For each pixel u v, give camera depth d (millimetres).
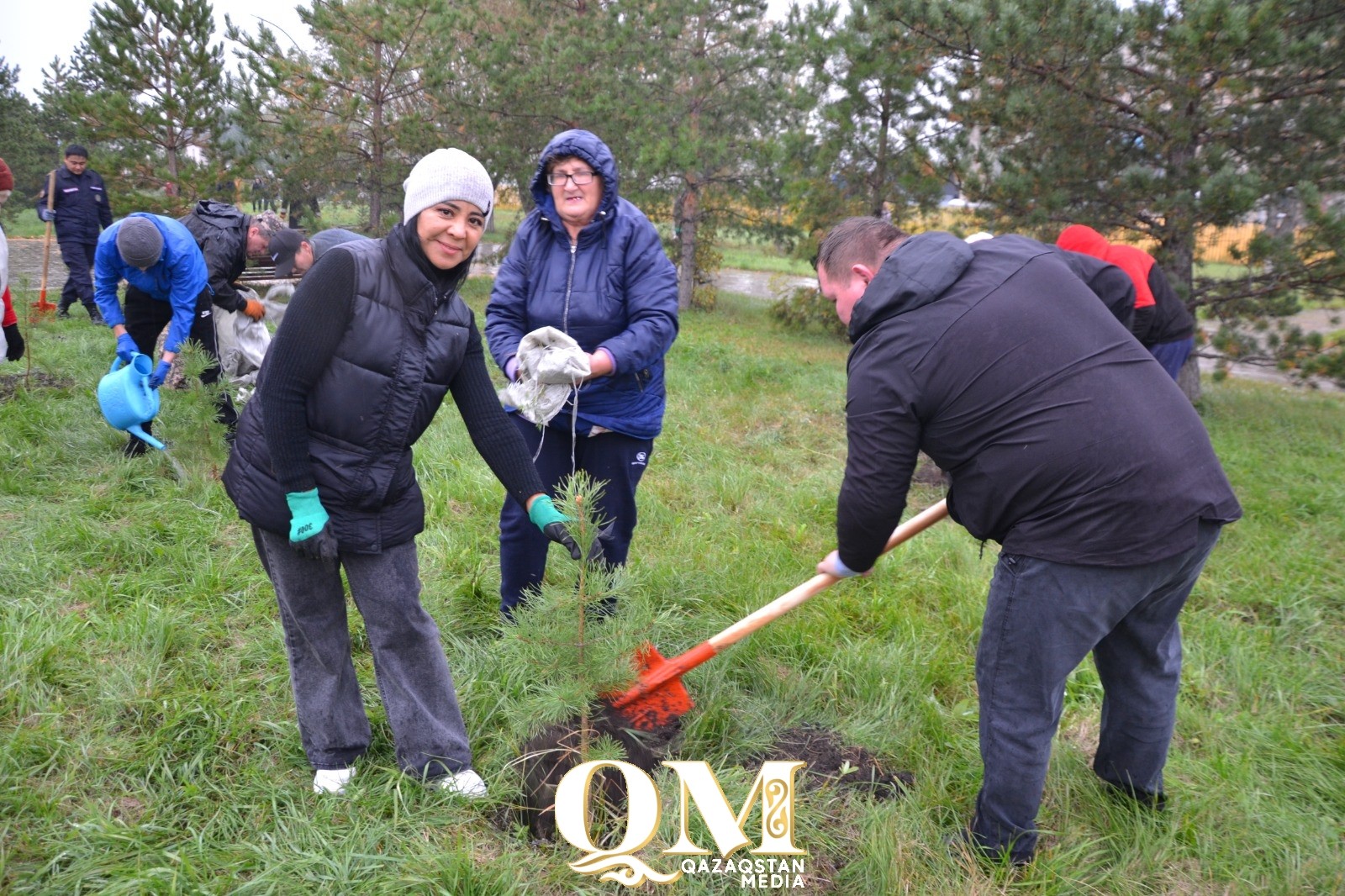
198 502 4426
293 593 2451
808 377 9086
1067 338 2203
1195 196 7891
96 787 2508
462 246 2291
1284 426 8773
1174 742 3107
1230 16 7113
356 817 2441
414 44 13062
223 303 5262
